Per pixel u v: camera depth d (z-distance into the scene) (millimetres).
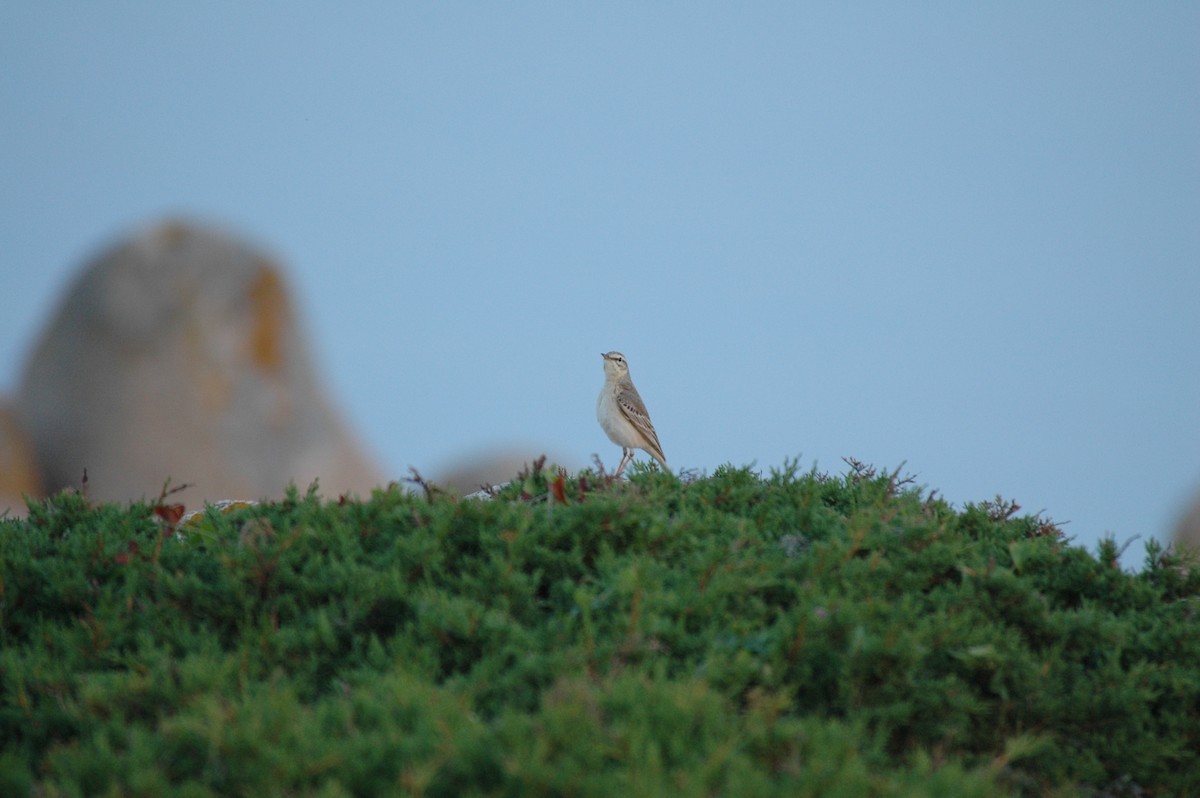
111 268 54656
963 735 10445
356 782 8047
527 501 13891
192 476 53312
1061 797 10328
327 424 57812
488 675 9773
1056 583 13258
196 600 11352
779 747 8680
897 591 12148
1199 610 12984
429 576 11461
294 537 12141
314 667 10352
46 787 8289
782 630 10445
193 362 54656
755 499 14562
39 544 13195
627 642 10031
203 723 8727
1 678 10484
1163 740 11250
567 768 7844
